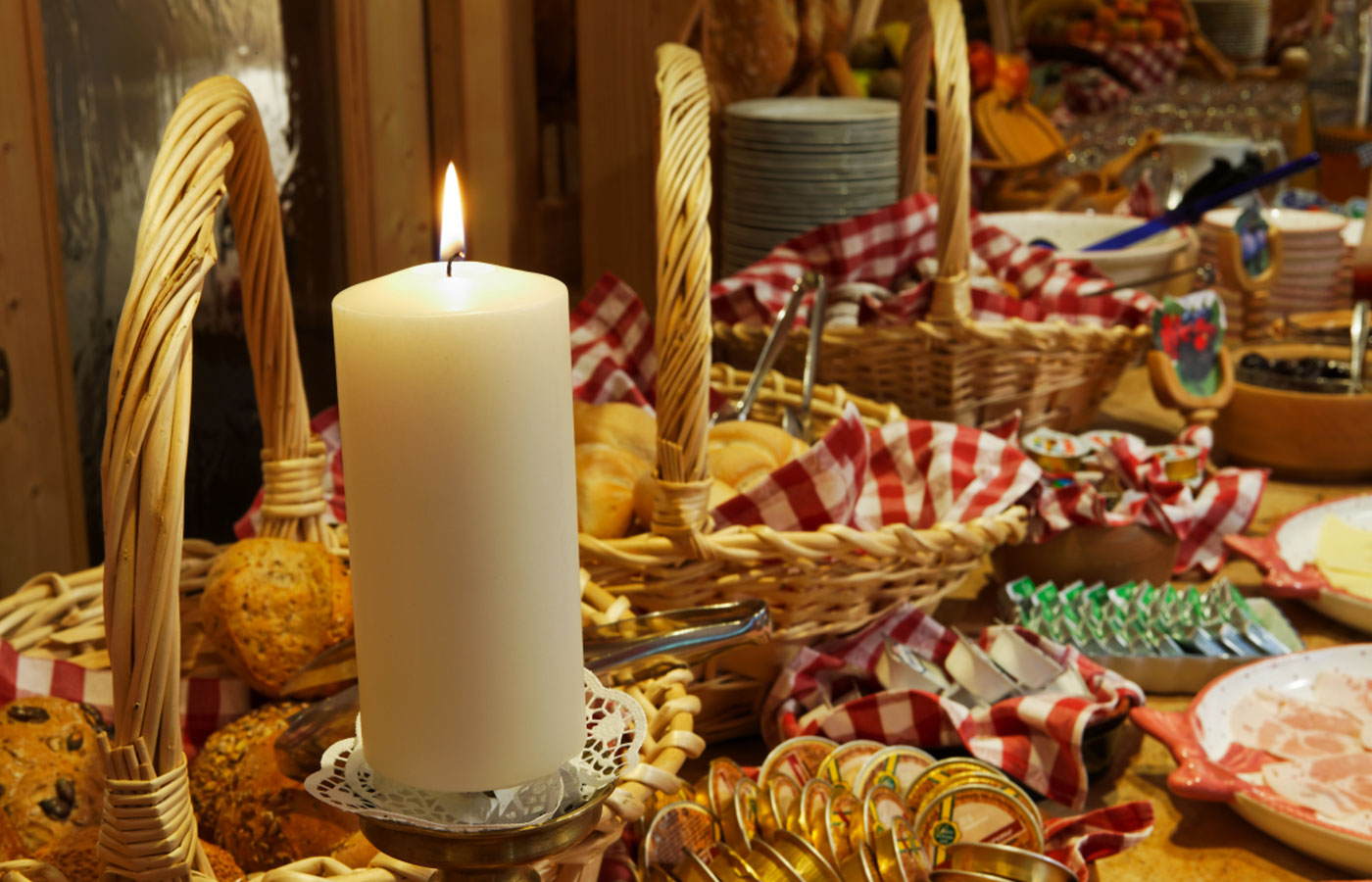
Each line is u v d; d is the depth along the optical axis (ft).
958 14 5.52
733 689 4.64
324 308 6.26
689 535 4.42
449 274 3.33
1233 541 5.37
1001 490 4.83
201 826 4.16
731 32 7.13
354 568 3.33
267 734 4.18
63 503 5.90
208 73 5.84
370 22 6.01
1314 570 5.25
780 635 4.56
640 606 4.55
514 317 3.18
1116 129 11.39
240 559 4.35
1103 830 4.19
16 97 5.51
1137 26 12.92
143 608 3.44
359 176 6.14
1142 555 5.15
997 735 4.46
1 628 4.44
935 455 4.93
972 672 4.58
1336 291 7.81
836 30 8.16
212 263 3.51
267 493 4.54
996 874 3.98
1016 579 5.21
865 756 4.35
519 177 6.41
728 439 5.07
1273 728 4.57
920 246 6.27
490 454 3.23
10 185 5.56
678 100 4.40
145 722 3.46
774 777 4.20
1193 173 9.98
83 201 5.78
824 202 6.37
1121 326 6.03
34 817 4.00
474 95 6.21
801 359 5.94
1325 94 11.91
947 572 4.74
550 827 3.33
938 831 4.18
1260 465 6.12
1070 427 6.17
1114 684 4.59
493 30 6.14
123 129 5.78
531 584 3.31
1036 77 11.69
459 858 3.32
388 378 3.18
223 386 6.10
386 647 3.32
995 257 6.54
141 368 3.43
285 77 5.97
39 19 5.51
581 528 4.66
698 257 4.34
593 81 6.53
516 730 3.33
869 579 4.59
